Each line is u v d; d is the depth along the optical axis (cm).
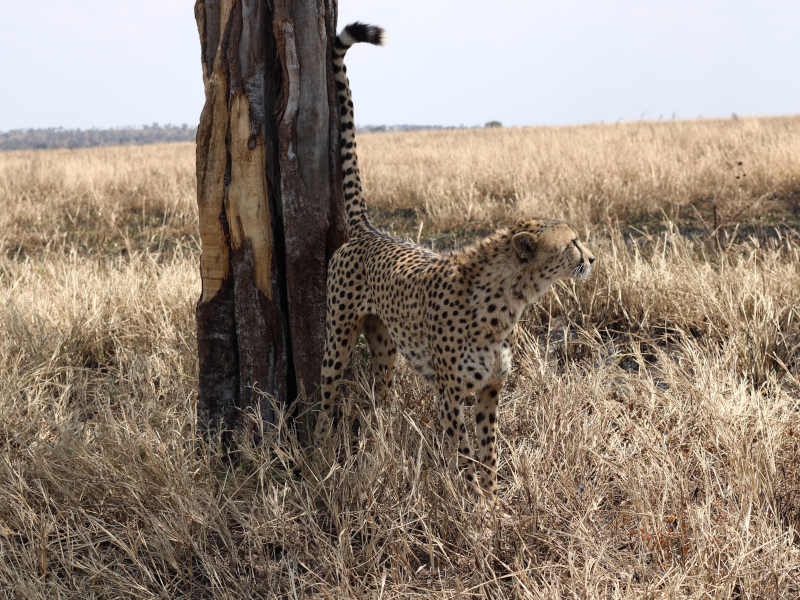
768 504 312
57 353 528
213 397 402
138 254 905
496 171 1385
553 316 609
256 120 371
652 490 328
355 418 408
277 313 395
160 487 346
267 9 369
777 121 2594
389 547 319
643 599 271
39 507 355
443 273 344
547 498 332
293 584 288
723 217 963
